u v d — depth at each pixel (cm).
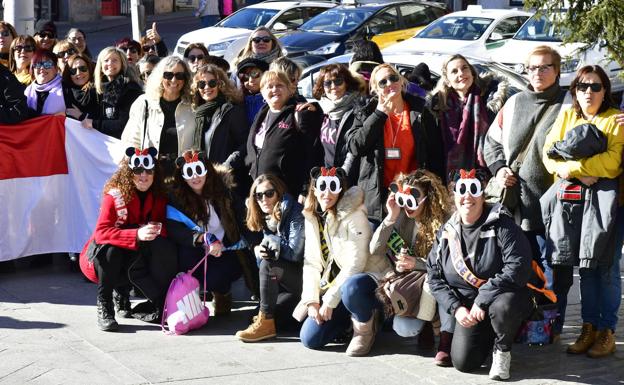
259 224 685
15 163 819
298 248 665
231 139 769
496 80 741
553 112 652
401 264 639
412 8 1778
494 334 612
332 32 1658
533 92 654
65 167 834
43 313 722
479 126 688
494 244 599
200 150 753
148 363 619
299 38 1627
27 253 831
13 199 821
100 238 684
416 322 640
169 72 759
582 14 773
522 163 658
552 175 656
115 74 834
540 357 642
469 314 600
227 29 1828
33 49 909
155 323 709
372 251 646
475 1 2405
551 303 635
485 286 597
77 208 834
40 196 827
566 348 659
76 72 849
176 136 769
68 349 643
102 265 680
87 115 842
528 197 657
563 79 1295
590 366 625
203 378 594
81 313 725
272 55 913
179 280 689
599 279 639
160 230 684
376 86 677
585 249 618
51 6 2964
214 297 731
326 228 654
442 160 699
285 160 723
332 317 655
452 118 695
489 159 670
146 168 688
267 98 734
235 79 881
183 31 2811
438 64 1203
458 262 607
